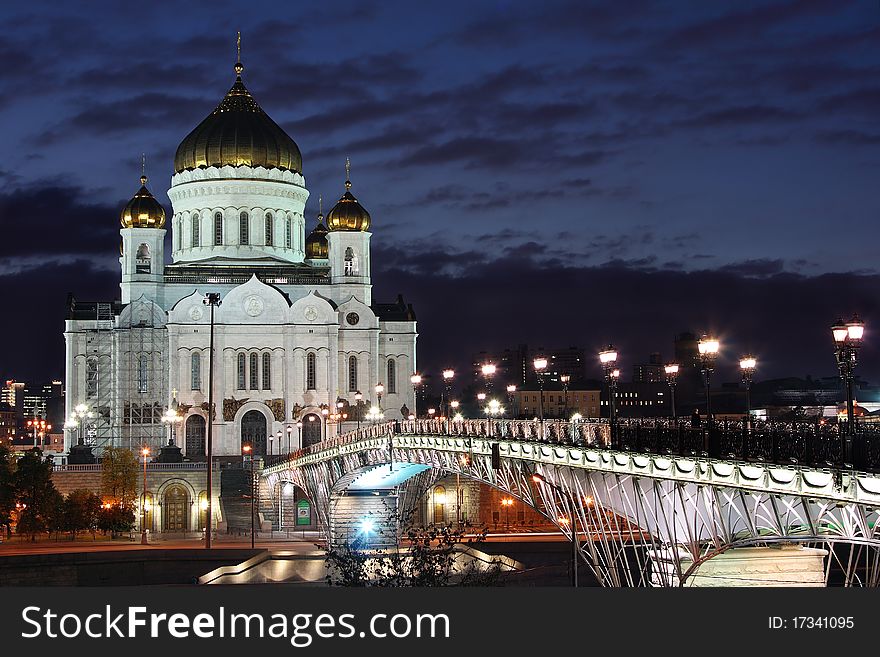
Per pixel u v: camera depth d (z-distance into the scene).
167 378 194.50
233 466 180.62
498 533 166.75
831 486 47.16
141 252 199.75
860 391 143.50
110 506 162.00
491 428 91.44
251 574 127.88
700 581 68.19
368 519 136.50
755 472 52.06
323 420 188.38
